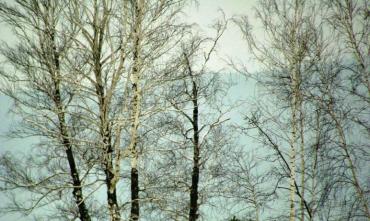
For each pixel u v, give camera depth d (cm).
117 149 787
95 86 785
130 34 798
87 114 832
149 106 854
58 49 841
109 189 786
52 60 821
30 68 852
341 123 940
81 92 795
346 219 873
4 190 894
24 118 822
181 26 823
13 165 927
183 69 910
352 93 916
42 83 859
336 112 941
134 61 804
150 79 829
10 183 884
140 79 817
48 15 853
